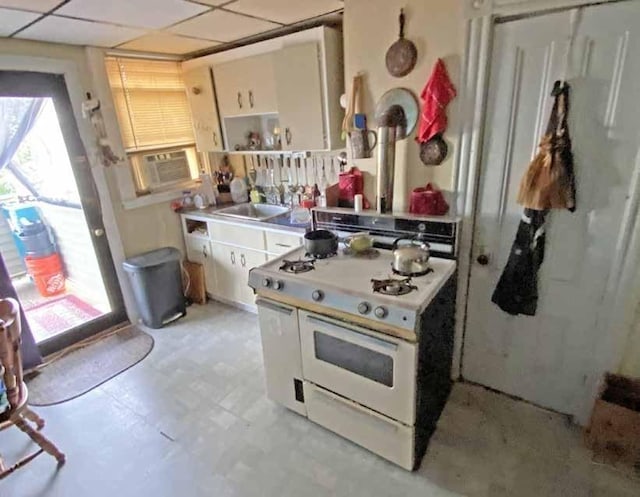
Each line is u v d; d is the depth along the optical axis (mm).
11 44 2373
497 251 2037
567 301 1889
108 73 2873
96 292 3188
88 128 2785
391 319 1541
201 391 2391
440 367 1967
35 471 1870
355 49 2146
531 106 1760
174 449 1966
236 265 3215
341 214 2350
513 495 1650
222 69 2984
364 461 1852
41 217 3156
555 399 2070
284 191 3355
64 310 3197
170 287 3162
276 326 1968
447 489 1689
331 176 3018
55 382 2521
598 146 1638
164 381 2498
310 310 1828
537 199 1717
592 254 1765
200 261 3498
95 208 2924
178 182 3537
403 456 1743
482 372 2287
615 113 1574
